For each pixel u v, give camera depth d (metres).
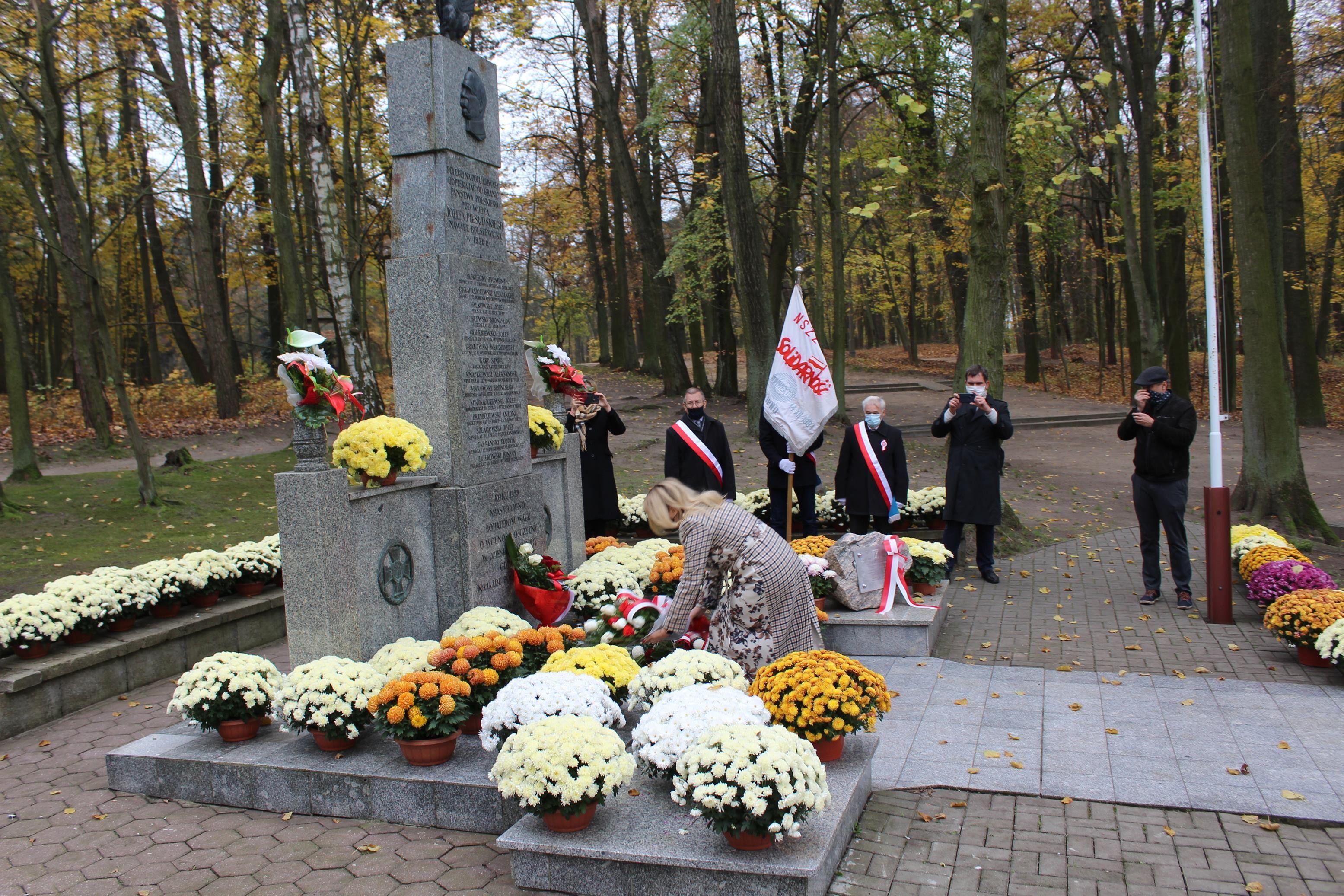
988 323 10.05
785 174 21.30
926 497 10.12
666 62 21.33
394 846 4.01
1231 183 10.56
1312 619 5.85
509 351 6.98
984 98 9.87
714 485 8.62
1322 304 31.45
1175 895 3.43
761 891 3.29
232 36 18.31
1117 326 35.53
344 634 5.35
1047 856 3.74
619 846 3.48
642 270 30.75
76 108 18.56
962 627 7.26
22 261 24.12
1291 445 10.53
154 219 24.56
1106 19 18.31
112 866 3.92
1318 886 3.45
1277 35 15.57
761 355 17.31
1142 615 7.41
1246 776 4.36
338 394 5.41
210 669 4.73
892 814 4.13
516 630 5.63
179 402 21.53
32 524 10.98
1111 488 14.17
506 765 3.57
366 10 15.49
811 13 19.28
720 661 4.44
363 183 19.02
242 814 4.41
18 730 5.62
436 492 6.28
